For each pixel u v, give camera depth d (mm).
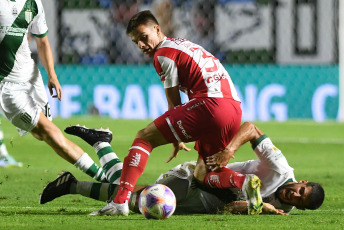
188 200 16672
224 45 51312
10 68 18219
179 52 16203
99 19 50656
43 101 19094
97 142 17594
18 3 18094
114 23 50562
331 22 50969
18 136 38406
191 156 32250
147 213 15172
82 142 36781
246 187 15453
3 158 26969
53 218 15453
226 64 50906
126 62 50469
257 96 49000
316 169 28016
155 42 16516
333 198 20328
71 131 17734
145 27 16422
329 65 49312
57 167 27844
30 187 22219
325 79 49281
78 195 20578
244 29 51281
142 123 44969
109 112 48531
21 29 18219
